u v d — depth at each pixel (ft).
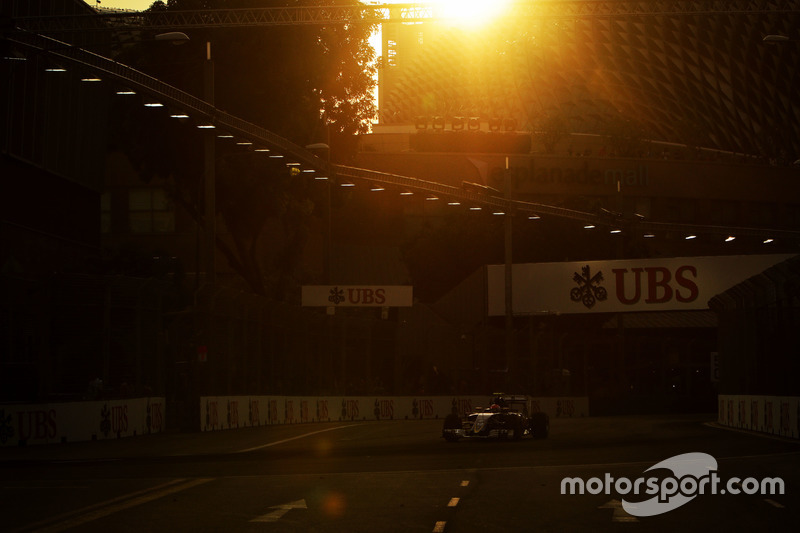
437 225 428.56
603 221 274.36
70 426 122.93
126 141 265.54
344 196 284.00
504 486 69.36
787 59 418.92
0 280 124.06
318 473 79.97
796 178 466.70
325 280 253.85
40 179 231.91
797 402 127.54
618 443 120.98
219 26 195.21
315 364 197.36
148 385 143.33
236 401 158.40
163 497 63.31
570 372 290.97
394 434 144.87
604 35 488.85
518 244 356.18
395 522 52.19
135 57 258.57
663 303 256.93
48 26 216.74
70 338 128.36
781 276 137.59
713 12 190.80
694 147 477.77
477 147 449.48
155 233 370.12
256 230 275.39
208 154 170.91
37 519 53.93
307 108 266.57
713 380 238.48
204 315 149.59
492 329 252.83
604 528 50.21
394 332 232.12
